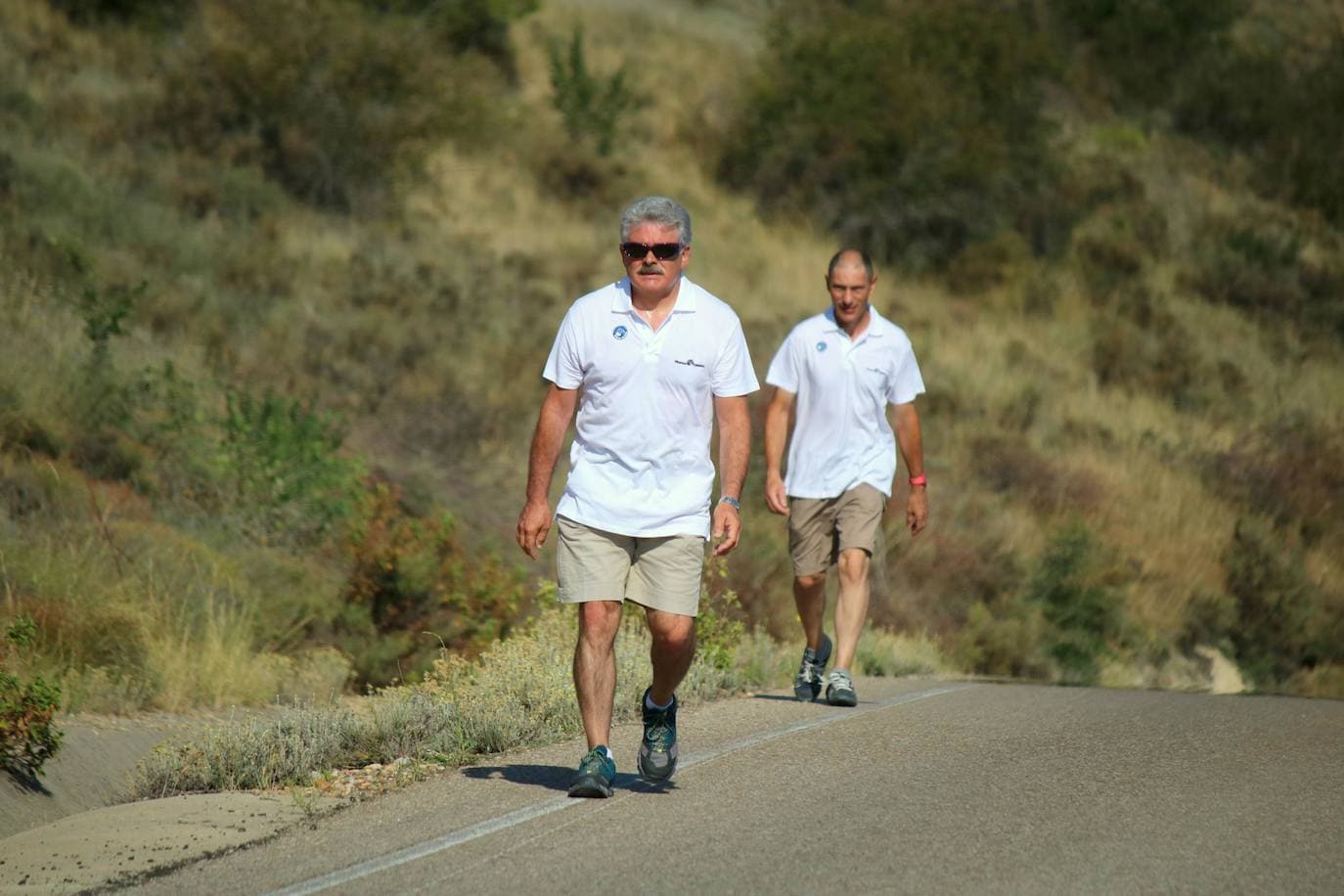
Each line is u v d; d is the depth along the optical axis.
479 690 23.81
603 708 18.31
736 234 101.31
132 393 44.25
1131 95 150.62
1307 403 94.81
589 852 15.78
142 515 37.56
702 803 18.00
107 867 15.92
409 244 80.19
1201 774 19.75
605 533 17.86
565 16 131.38
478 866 15.39
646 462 17.80
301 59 82.81
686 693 26.88
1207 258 117.00
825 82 109.38
